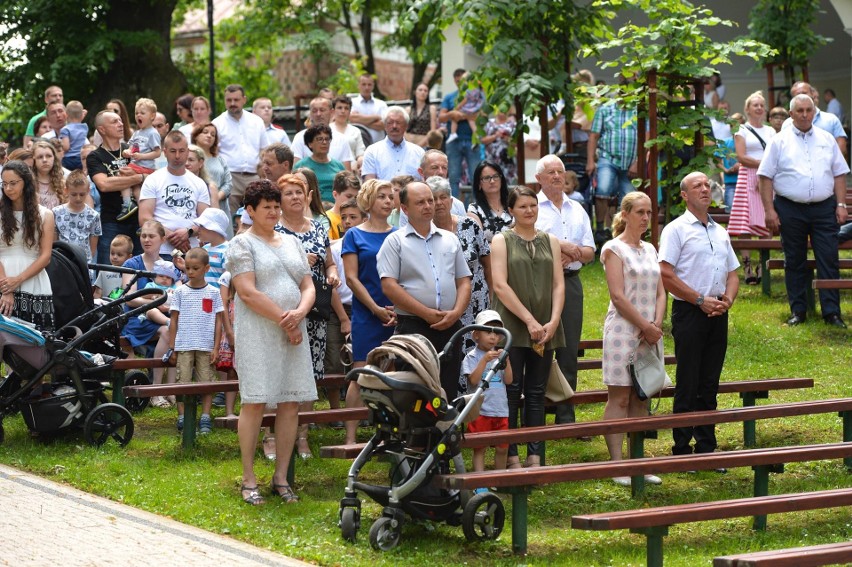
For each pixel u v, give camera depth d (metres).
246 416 8.63
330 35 36.09
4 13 27.47
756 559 6.61
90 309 10.91
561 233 10.39
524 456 10.32
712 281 9.93
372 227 9.67
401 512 7.77
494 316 8.94
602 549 8.04
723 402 12.06
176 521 8.22
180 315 10.81
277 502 8.67
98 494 8.86
